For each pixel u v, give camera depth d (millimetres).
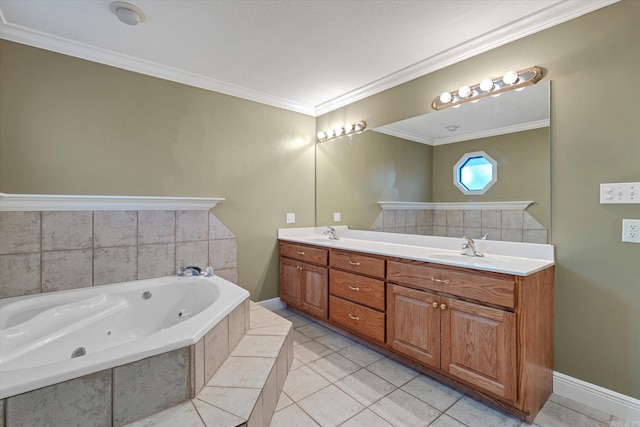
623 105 1616
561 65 1815
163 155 2623
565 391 1827
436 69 2459
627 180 1610
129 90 2459
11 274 2014
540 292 1712
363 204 3072
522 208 1988
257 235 3205
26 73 2064
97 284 2309
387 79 2779
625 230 1624
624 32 1606
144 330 2275
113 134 2391
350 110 3227
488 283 1693
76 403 1112
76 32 2064
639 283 1591
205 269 2668
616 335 1662
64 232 2184
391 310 2213
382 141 2896
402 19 1928
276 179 3330
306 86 2986
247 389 1423
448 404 1772
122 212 2408
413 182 2619
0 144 1986
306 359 2283
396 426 1591
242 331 1970
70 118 2219
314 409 1717
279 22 1963
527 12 1853
